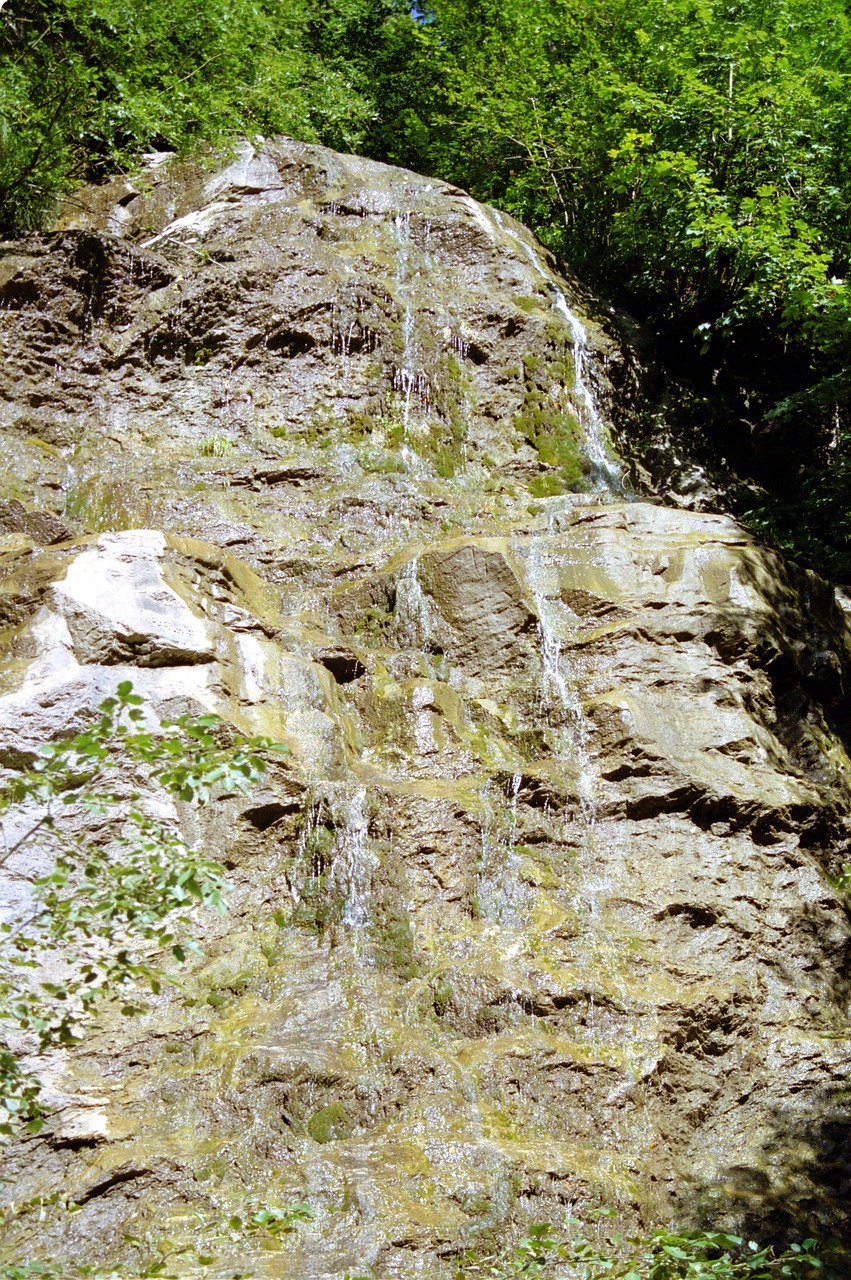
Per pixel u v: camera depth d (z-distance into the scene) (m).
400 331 13.41
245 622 8.86
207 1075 6.24
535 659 9.50
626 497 12.97
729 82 16.39
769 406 16.72
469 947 7.38
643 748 8.70
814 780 9.46
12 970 6.43
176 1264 5.29
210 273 13.59
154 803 7.33
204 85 16.17
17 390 12.38
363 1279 4.93
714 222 14.48
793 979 7.97
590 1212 6.00
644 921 7.92
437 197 15.42
